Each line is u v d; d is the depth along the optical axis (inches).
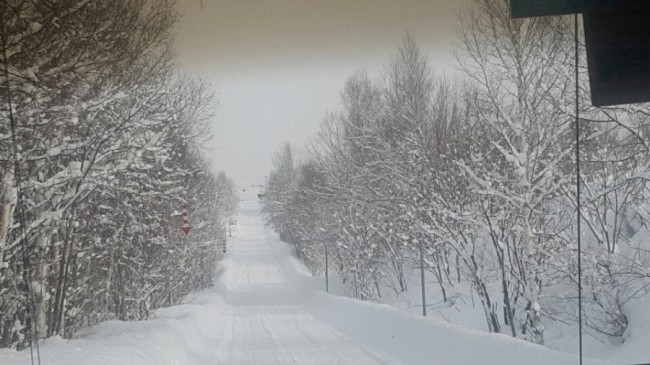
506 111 716.7
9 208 492.1
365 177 1300.4
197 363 613.9
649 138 583.5
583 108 559.2
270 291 1844.2
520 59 676.1
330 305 1184.8
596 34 241.4
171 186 922.1
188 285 1389.0
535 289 688.4
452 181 816.3
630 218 738.8
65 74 502.9
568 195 676.7
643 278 639.1
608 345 640.4
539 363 404.8
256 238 3678.6
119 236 762.8
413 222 995.3
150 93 586.6
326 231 1680.6
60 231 658.8
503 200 737.6
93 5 488.4
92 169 561.9
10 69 437.7
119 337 579.5
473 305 957.2
